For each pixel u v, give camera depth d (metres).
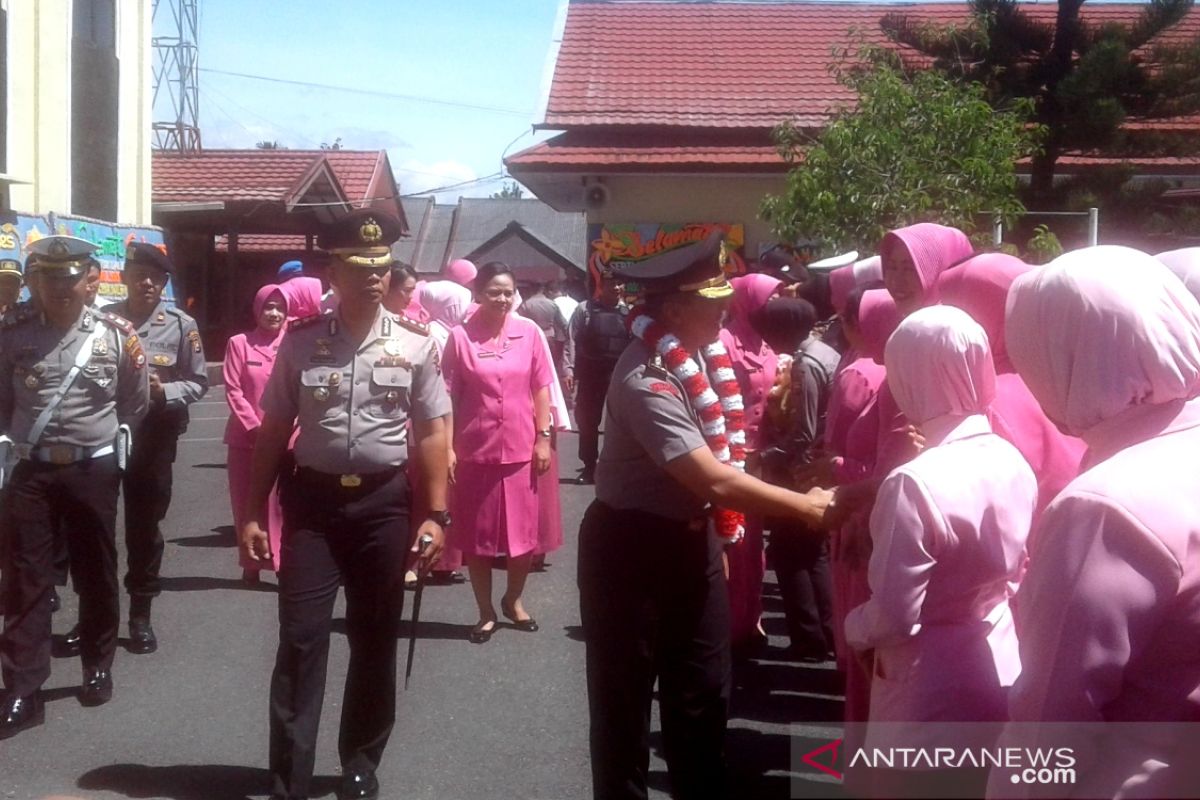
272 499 8.34
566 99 22.48
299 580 4.82
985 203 13.24
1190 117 21.47
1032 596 2.25
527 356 7.39
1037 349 2.43
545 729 5.79
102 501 5.96
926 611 3.05
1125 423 2.34
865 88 13.57
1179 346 2.31
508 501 7.27
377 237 4.88
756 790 4.97
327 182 31.67
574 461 14.32
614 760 4.10
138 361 6.09
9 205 18.27
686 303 4.06
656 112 22.16
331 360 4.88
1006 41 18.77
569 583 8.63
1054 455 3.71
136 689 6.33
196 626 7.47
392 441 4.92
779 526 6.55
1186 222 19.52
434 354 5.06
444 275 9.84
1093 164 20.62
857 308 4.78
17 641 5.76
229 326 31.98
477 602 7.29
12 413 5.91
